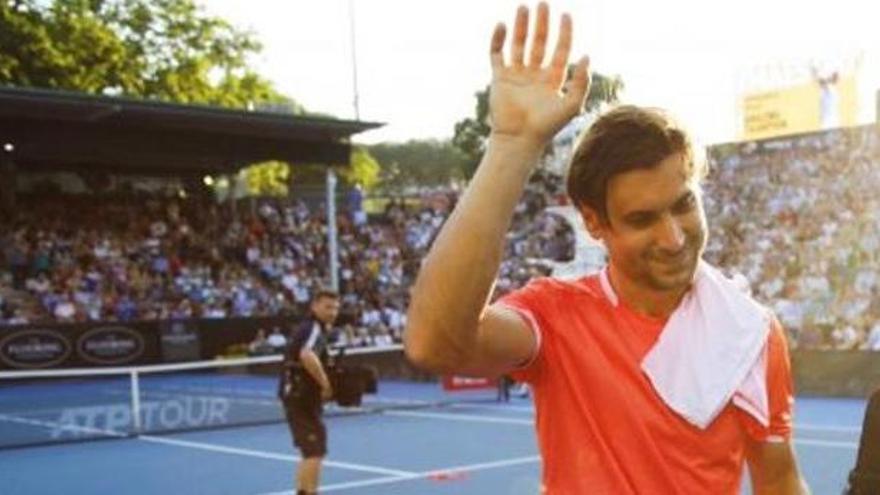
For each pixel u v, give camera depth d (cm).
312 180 4381
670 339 192
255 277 3162
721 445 191
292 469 1191
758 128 2678
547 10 176
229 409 1766
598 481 192
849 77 2595
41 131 2589
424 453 1281
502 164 170
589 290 202
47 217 3059
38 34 3609
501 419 1627
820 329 2072
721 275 203
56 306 2753
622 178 182
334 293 947
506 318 192
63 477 1186
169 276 3039
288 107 2939
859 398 1758
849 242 2211
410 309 172
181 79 4131
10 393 2362
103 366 2603
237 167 3303
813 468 1085
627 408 191
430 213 3709
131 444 1434
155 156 2852
